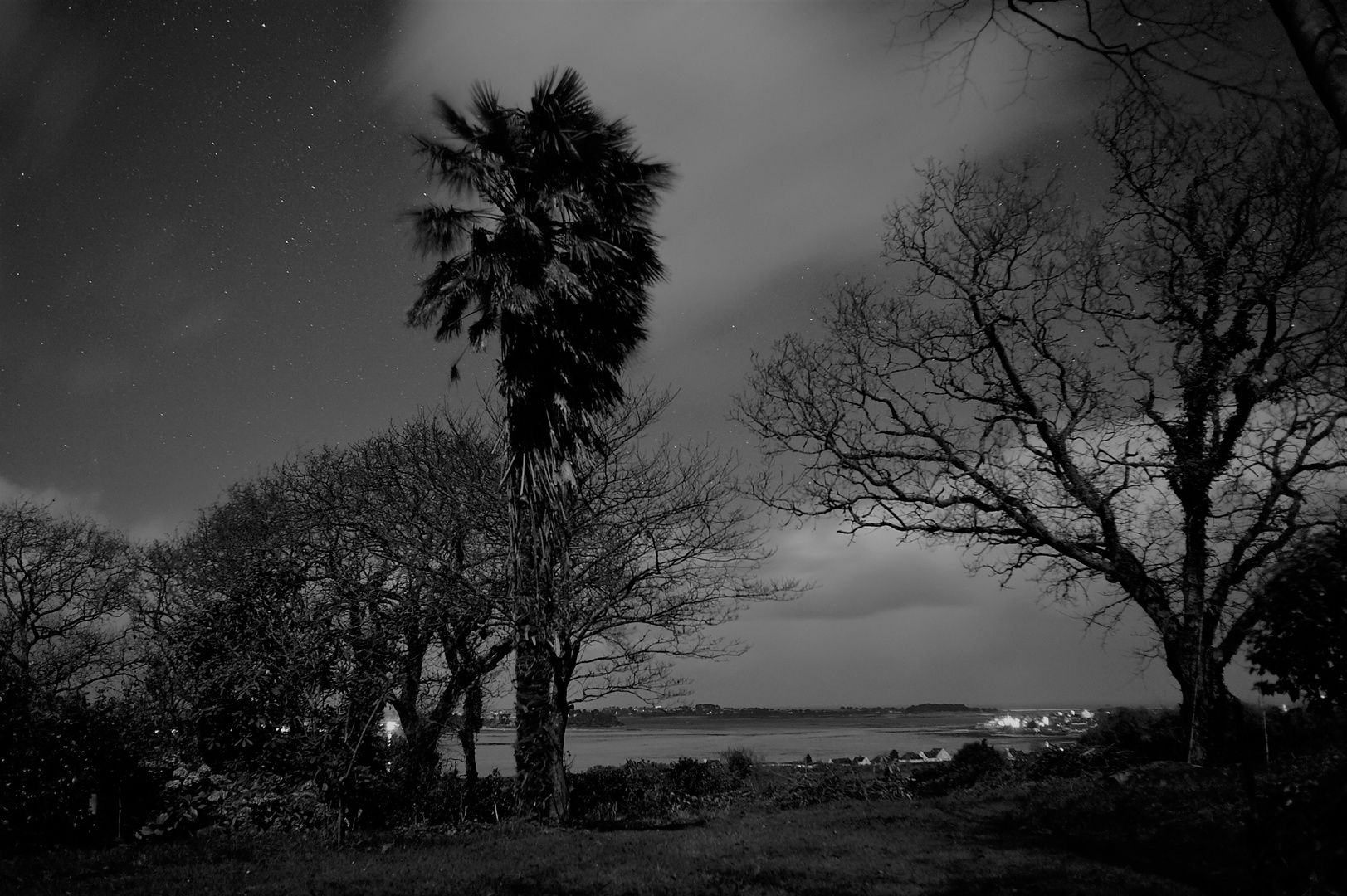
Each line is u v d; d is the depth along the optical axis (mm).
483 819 14359
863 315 17922
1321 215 13531
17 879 8336
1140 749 17141
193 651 13930
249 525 17734
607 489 16734
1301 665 5250
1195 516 14742
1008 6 4965
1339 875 4012
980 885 7934
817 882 8250
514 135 15633
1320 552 5051
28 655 21719
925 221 17719
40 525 24328
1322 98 3381
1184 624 14484
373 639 13430
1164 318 15414
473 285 15594
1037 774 17141
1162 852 9023
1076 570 16172
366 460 17672
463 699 15242
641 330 17141
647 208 17047
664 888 8117
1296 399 13875
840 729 123562
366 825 13180
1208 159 14828
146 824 11602
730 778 20266
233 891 7918
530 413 15234
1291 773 9352
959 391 17188
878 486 17391
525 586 14672
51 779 10570
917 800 16219
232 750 13453
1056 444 16125
